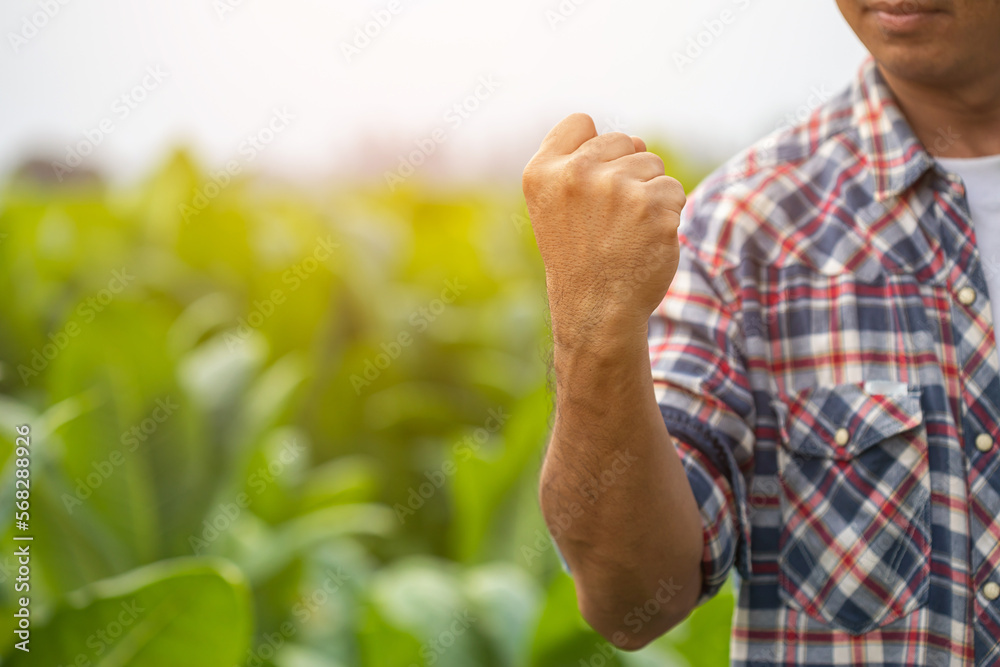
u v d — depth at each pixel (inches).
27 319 142.9
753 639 50.3
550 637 80.8
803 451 49.3
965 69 46.8
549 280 41.4
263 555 99.7
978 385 47.7
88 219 170.7
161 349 103.1
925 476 47.4
